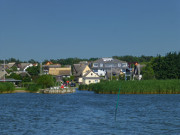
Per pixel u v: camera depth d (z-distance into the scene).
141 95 96.75
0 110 61.94
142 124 44.69
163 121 47.38
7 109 63.75
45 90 115.25
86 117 51.53
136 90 100.38
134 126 43.09
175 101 78.00
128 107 65.69
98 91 107.62
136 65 184.38
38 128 41.38
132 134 37.78
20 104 74.19
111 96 94.81
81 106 68.50
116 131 39.50
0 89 113.94
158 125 43.88
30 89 122.50
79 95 102.19
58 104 73.75
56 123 45.47
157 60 158.50
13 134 37.59
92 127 42.22
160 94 99.81
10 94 110.31
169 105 69.19
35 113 57.16
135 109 62.22
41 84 126.38
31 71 185.75
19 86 146.00
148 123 45.47
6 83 117.50
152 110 60.56
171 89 100.19
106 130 40.12
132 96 93.62
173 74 152.00
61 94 110.94
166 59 154.62
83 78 174.62
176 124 44.78
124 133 38.34
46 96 100.56
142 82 102.56
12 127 42.25
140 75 170.12
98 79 172.50
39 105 71.50
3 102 79.19
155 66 157.75
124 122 46.38
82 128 41.38
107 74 191.88
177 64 153.38
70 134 37.50
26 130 40.03
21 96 100.88
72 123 45.38
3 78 150.00
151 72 153.88
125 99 84.31
